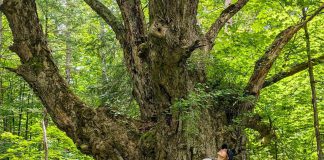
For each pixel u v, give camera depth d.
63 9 15.34
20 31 7.71
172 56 6.59
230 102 7.69
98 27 19.23
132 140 7.66
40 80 7.86
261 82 7.90
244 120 7.70
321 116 10.98
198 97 6.70
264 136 8.30
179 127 7.05
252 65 10.14
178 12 6.59
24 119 19.00
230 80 7.82
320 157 9.30
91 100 9.73
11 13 7.57
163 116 7.28
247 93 7.79
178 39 6.54
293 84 11.03
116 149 7.59
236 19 11.80
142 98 8.12
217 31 8.01
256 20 10.60
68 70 18.50
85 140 7.75
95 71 18.52
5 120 19.17
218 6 13.64
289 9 9.73
